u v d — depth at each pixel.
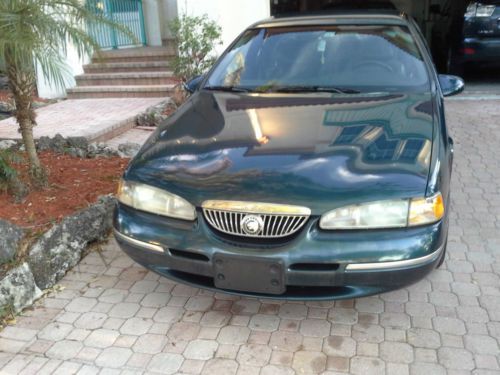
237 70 4.11
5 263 3.23
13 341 2.92
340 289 2.66
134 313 3.14
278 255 2.53
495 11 7.97
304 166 2.68
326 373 2.59
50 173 4.68
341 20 4.28
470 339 2.79
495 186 4.81
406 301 3.14
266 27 4.40
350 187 2.55
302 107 3.39
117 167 5.02
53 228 3.58
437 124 3.13
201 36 7.52
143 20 9.82
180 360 2.73
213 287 2.77
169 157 2.96
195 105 3.70
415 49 3.96
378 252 2.50
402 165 2.67
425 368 2.59
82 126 6.66
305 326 2.96
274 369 2.63
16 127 6.79
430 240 2.56
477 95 8.30
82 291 3.39
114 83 8.59
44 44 3.38
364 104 3.38
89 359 2.76
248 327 2.97
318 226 2.54
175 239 2.71
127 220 2.91
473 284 3.29
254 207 2.55
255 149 2.88
